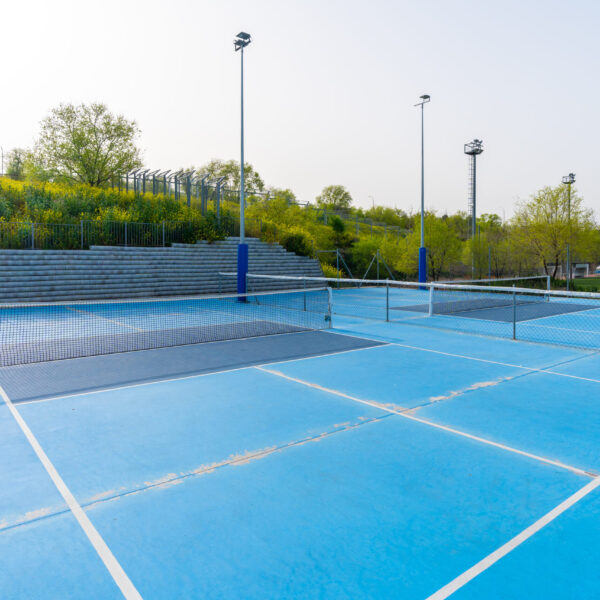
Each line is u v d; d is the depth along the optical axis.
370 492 4.43
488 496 4.36
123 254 24.66
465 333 13.06
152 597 3.10
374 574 3.30
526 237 33.56
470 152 47.03
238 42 19.41
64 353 10.38
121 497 4.36
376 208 79.94
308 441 5.62
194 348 10.99
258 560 3.46
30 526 3.90
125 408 6.80
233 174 62.72
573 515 4.03
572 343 11.69
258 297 23.38
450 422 6.24
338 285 30.69
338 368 9.14
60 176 36.03
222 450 5.38
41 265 21.89
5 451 5.36
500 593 3.11
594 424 6.16
